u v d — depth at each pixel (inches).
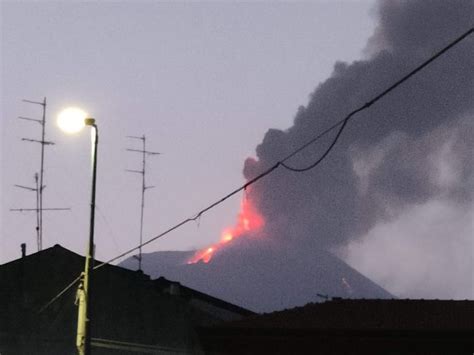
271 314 1327.5
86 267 1047.0
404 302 1314.0
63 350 1752.0
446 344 1154.7
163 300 1877.5
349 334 1202.6
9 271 1764.3
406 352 1172.5
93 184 1059.3
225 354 1277.1
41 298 1765.5
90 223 1054.4
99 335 1775.3
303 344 1231.5
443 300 1317.7
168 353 1859.0
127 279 1830.7
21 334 1738.4
